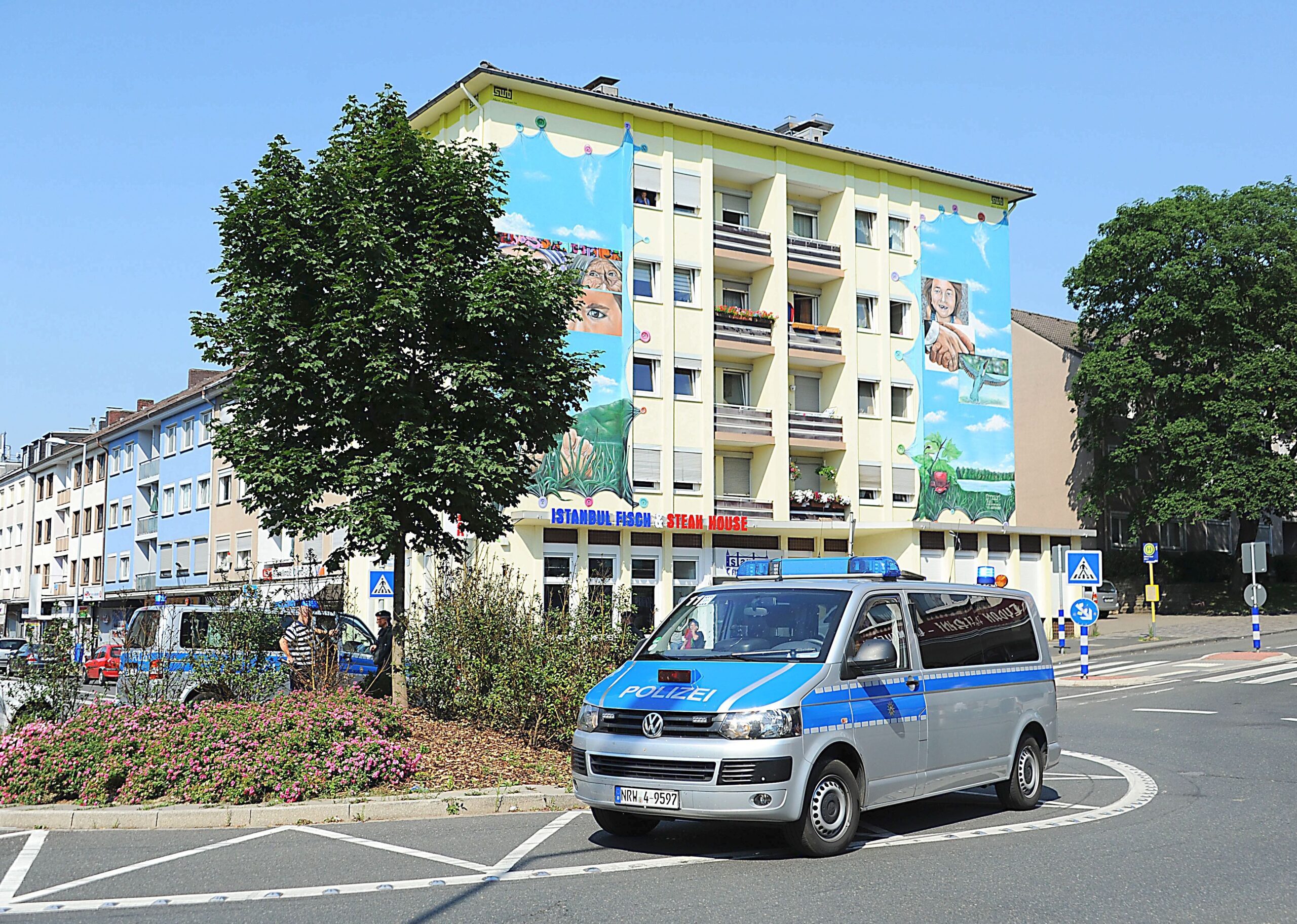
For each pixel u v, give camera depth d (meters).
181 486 54.41
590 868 7.74
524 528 32.56
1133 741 15.47
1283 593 49.44
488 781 10.91
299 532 12.45
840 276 40.19
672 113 36.25
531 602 14.07
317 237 12.34
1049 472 51.53
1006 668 10.24
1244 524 48.22
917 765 8.94
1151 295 46.62
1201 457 44.34
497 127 33.47
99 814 9.51
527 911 6.54
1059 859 8.00
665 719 8.05
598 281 34.59
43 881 7.46
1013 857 8.09
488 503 12.95
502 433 12.66
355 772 10.42
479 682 13.19
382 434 12.59
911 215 42.34
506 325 12.65
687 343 36.56
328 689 13.02
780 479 37.94
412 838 8.88
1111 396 46.50
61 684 12.90
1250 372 44.44
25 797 10.10
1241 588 48.97
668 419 35.66
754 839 8.80
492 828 9.34
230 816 9.59
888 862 7.91
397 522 11.98
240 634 13.01
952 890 7.06
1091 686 24.64
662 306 36.03
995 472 43.22
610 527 33.66
